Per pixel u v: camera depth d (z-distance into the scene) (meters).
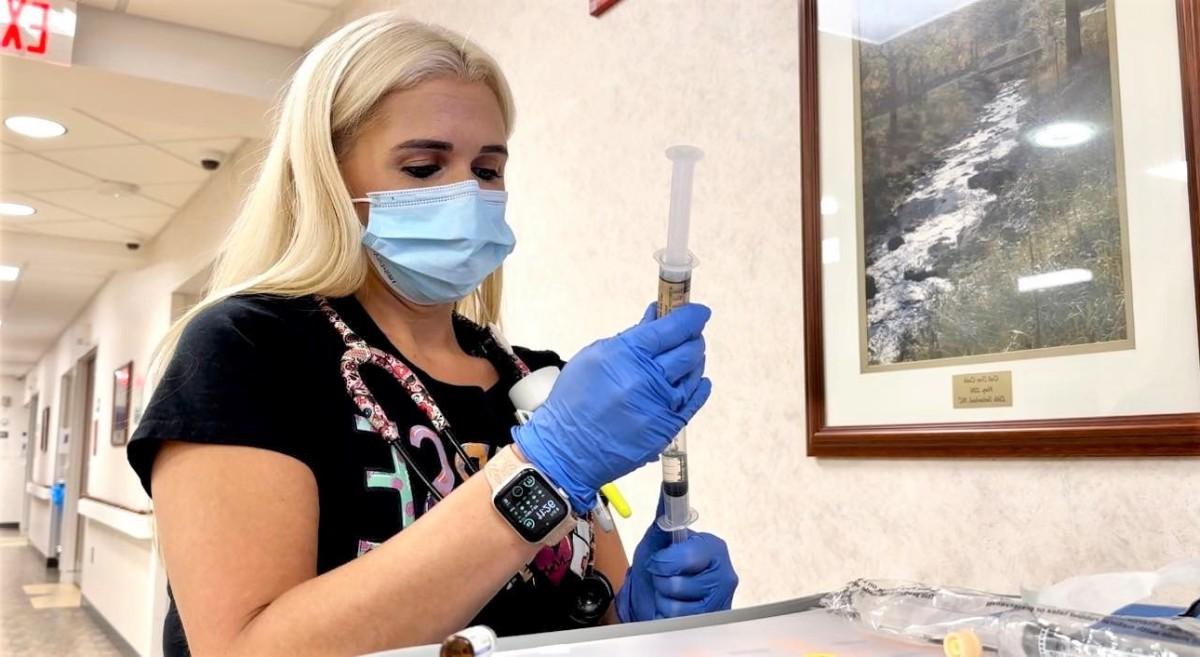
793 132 1.14
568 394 0.62
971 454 0.87
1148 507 0.74
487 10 1.99
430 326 0.91
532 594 0.76
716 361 1.25
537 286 1.72
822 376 1.04
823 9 1.08
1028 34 0.85
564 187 1.64
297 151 0.79
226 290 0.77
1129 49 0.77
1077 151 0.80
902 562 0.95
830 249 1.05
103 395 6.37
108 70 2.54
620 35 1.50
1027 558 0.83
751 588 1.16
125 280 5.82
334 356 0.74
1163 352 0.73
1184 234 0.72
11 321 8.30
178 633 0.70
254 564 0.59
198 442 0.61
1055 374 0.81
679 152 0.64
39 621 5.91
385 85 0.79
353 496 0.70
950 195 0.92
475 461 0.79
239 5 2.56
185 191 4.11
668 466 0.72
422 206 0.81
